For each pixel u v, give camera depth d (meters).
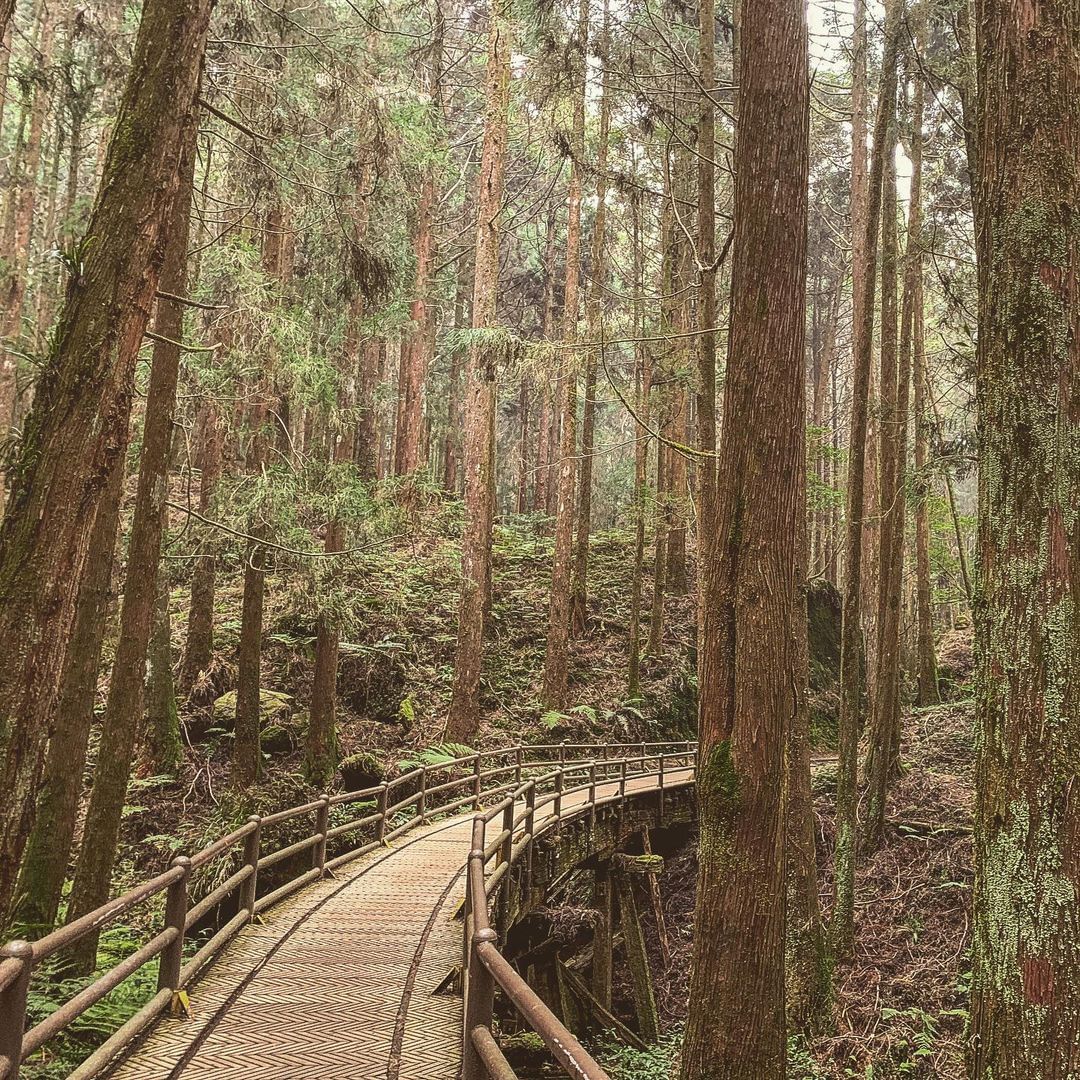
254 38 11.24
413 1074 4.98
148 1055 5.20
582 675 24.33
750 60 6.14
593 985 13.82
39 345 6.90
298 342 13.42
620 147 21.67
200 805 15.18
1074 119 3.79
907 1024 11.55
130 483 22.72
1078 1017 3.30
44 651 4.55
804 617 10.35
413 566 25.09
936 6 12.30
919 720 22.19
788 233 5.98
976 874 3.72
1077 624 3.57
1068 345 3.68
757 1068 5.36
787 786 5.70
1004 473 3.76
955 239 15.70
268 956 7.35
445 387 37.00
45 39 19.16
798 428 5.93
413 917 8.72
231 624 21.19
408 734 19.48
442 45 19.03
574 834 13.88
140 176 5.07
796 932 10.72
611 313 17.62
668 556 29.48
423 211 25.88
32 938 7.53
